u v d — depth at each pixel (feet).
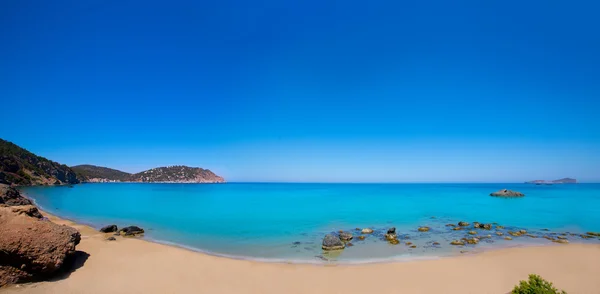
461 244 69.92
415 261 55.62
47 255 40.27
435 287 42.19
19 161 367.04
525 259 56.29
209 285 42.06
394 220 109.91
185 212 136.67
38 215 55.21
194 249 65.87
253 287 41.86
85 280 41.11
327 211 139.85
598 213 129.29
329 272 48.78
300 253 62.85
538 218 114.52
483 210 140.87
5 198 90.38
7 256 37.55
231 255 60.90
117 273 44.65
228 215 125.90
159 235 81.82
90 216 119.24
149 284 41.29
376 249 65.87
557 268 50.83
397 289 41.45
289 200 210.18
